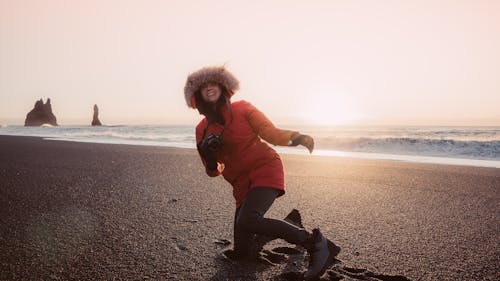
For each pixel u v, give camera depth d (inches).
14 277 111.6
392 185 272.8
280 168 111.8
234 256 123.3
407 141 693.9
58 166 370.6
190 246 137.3
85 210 192.4
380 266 120.2
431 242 144.2
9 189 250.4
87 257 127.2
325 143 757.3
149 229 158.9
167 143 794.2
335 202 215.2
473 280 109.6
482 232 157.1
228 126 108.7
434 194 239.8
